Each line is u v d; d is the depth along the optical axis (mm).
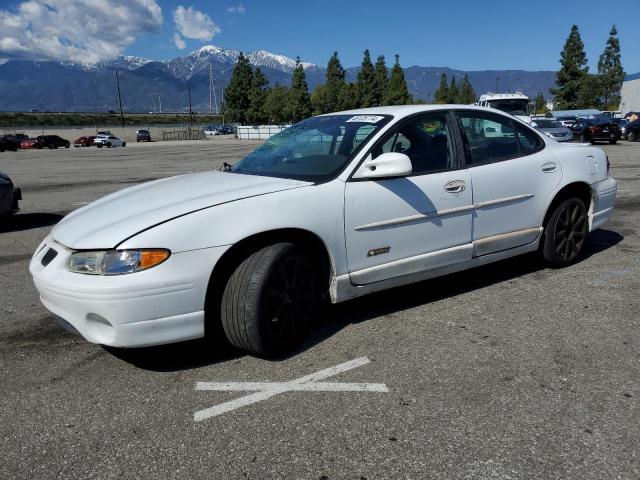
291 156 3984
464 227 4105
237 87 78500
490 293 4453
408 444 2473
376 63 70500
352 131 3926
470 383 3006
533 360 3266
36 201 11008
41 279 3113
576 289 4500
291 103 71062
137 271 2906
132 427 2662
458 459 2361
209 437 2564
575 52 59719
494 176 4258
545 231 4852
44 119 113750
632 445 2438
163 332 2996
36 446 2527
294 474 2291
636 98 64688
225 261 3213
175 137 71438
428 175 3910
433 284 4723
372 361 3299
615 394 2865
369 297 4438
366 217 3588
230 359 3383
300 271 3412
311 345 3557
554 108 63188
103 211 3420
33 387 3080
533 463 2326
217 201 3209
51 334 3846
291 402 2859
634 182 11555
